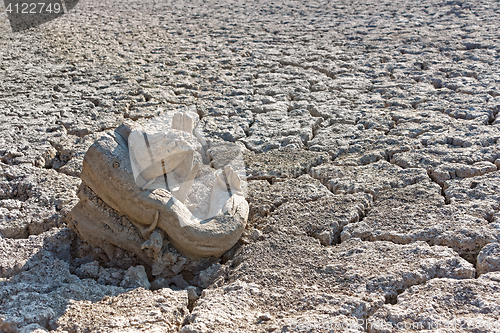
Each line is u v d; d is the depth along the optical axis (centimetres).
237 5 1515
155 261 363
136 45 1045
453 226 372
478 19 1170
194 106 681
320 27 1173
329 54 938
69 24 1273
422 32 1070
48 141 572
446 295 296
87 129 605
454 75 781
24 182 475
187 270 376
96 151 352
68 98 720
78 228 384
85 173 361
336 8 1404
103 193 361
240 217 380
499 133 545
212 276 360
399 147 533
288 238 386
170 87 770
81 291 324
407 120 615
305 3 1505
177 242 359
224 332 276
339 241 395
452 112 625
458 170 467
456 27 1101
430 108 650
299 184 475
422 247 350
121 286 346
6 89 756
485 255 332
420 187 442
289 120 638
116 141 361
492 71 782
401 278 315
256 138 586
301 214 419
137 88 760
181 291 331
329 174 489
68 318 296
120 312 304
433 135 558
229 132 596
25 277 344
